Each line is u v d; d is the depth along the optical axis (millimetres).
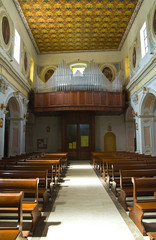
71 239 3666
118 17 14203
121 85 16703
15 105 13383
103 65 18547
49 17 14055
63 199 6152
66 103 15820
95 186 7895
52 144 19312
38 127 19594
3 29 10117
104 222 4402
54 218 4641
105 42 17531
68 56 18875
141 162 7207
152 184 4242
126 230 4004
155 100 12898
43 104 16141
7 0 10797
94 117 18875
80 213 4953
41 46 18000
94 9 13367
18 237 2467
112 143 19641
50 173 7363
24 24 14258
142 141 13359
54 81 16438
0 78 9633
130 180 6074
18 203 2963
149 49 11211
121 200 5539
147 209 3859
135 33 13977
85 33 16109
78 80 16266
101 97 16047
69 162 16828
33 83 17344
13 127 13711
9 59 11016
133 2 12711
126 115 18484
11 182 4102
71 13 13703
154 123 13570
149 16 11148
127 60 16922
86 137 18844
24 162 7680
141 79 12688
